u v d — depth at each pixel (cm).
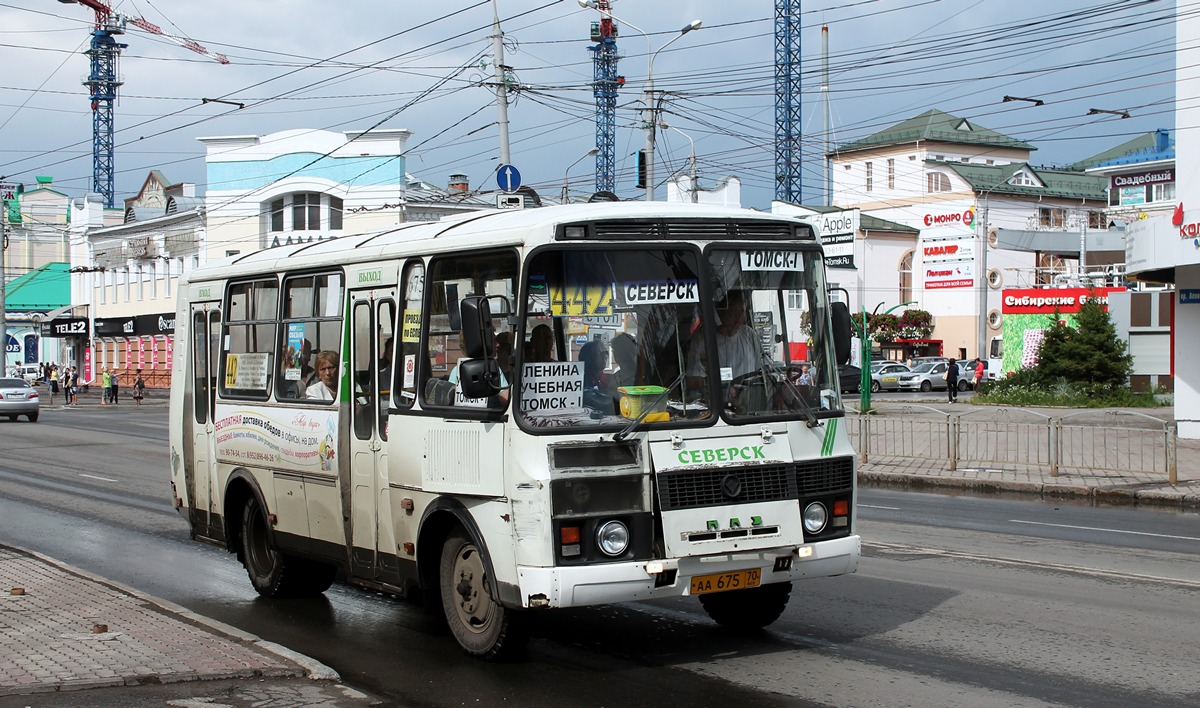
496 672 753
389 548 838
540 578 679
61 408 5375
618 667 759
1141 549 1238
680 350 728
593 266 716
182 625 841
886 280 7612
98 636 804
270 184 5416
